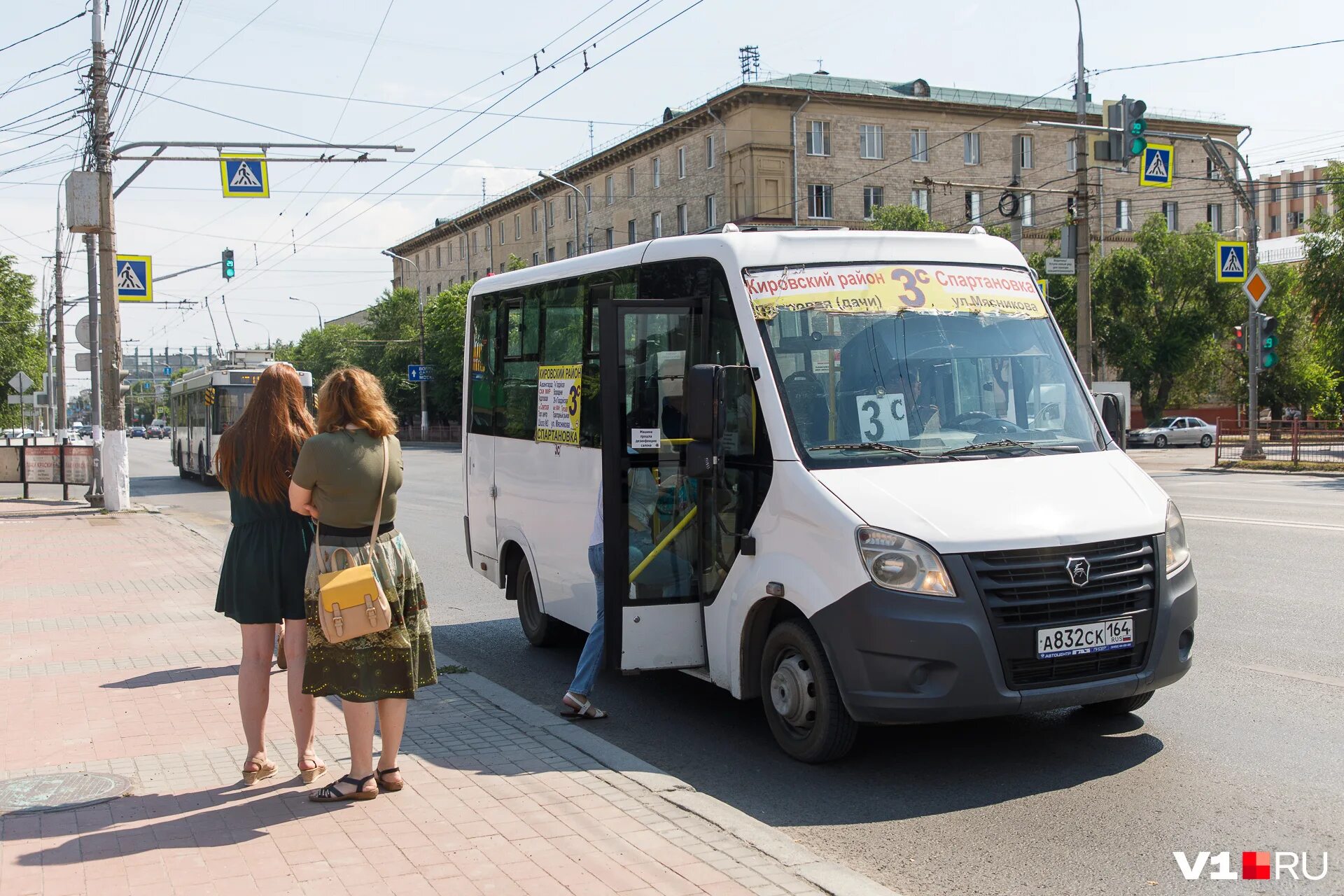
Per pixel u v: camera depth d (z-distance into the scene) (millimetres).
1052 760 5746
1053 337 6660
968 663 5117
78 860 4301
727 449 6219
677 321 6594
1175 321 50750
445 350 67125
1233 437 31422
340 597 4703
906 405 6062
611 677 8039
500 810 4852
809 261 6391
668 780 5305
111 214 21688
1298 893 4145
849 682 5355
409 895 3945
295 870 4176
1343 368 34406
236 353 31922
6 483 26484
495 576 9273
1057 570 5281
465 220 80562
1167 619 5527
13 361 45562
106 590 11805
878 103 54438
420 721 6480
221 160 20812
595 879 4070
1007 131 58188
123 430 22359
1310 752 5715
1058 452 6094
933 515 5332
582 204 66312
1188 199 63938
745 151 51938
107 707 6797
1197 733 6078
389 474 4914
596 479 7410
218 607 5258
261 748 5254
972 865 4484
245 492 5133
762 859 4270
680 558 6500
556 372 8078
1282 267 52500
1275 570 11070
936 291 6496
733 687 6215
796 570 5652
